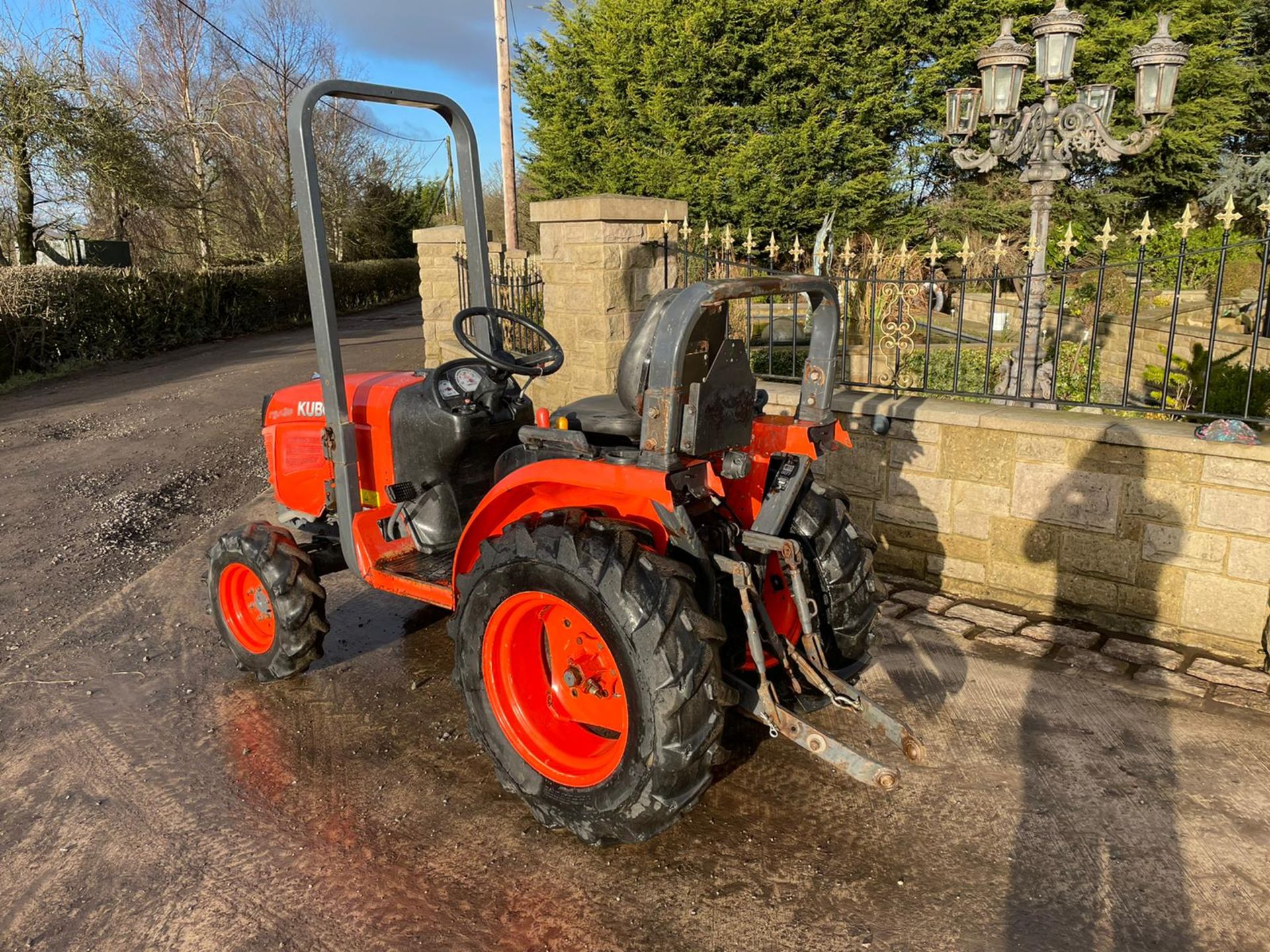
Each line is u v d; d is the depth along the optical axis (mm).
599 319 5297
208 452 8164
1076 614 4027
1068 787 2824
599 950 2232
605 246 5172
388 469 3582
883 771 2242
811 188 15516
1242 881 2398
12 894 2502
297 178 3061
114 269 15320
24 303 12906
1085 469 3877
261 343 17078
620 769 2406
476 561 2717
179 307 16719
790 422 2832
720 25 15000
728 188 15281
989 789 2828
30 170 17312
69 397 11227
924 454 4316
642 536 2566
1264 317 10570
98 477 7301
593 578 2338
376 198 31531
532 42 17688
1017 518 4109
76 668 3916
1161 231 16078
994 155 6781
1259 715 3207
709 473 2385
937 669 3607
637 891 2445
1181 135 16359
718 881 2475
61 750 3252
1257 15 17328
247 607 3779
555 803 2578
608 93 16250
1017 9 15414
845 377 5340
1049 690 3424
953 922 2285
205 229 21984
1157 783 2830
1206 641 3719
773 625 2879
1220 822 2633
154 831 2768
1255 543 3539
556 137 17297
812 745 2377
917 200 18109
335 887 2494
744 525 2883
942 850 2564
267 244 25969
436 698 3562
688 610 2340
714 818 2754
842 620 2932
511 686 2746
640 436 2498
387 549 3396
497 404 3492
